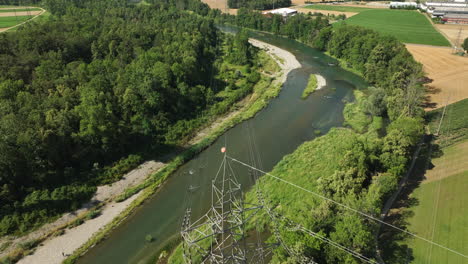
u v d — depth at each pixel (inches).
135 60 4288.9
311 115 3983.8
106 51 4544.8
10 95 3105.3
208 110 3998.5
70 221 2394.2
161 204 2603.3
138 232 2346.2
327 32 6422.2
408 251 1956.2
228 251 2081.7
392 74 4340.6
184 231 1505.9
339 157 2679.6
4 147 2353.6
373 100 3759.8
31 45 3951.8
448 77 4626.0
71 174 2706.7
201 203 2603.3
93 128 2837.1
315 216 1958.7
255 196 2591.0
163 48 4928.6
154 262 2107.5
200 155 3223.4
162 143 3319.4
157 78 3750.0
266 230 2271.2
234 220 1756.9
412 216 2213.3
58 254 2148.1
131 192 2691.9
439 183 2480.3
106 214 2480.3
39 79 3449.8
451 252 1921.8
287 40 7495.1
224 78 4970.5
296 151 3166.8
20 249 2144.4
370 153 2551.7
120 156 3046.3
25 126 2637.8
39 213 2363.4
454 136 3043.8
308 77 5221.5
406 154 2556.6
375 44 4990.2
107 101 3280.0
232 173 2938.0
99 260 2134.6
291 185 2655.0
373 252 1875.0
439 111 3649.1
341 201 2102.6
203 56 5531.5
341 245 1774.1
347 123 3732.8
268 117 3966.5
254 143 3412.9
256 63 5708.7
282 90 4739.2
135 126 3282.5
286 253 1807.3
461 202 2262.6
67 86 3447.3
